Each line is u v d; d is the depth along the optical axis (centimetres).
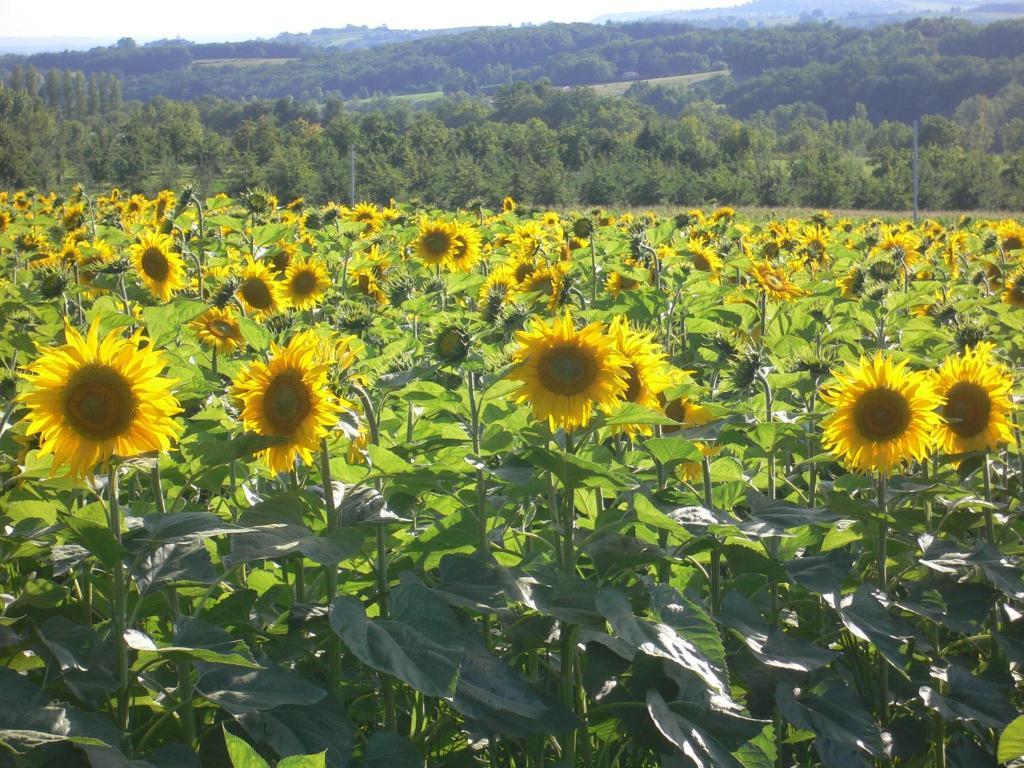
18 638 307
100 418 308
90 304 873
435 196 4188
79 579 381
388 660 306
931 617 412
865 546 470
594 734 378
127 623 316
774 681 385
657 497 413
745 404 486
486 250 1221
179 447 418
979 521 494
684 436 412
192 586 388
